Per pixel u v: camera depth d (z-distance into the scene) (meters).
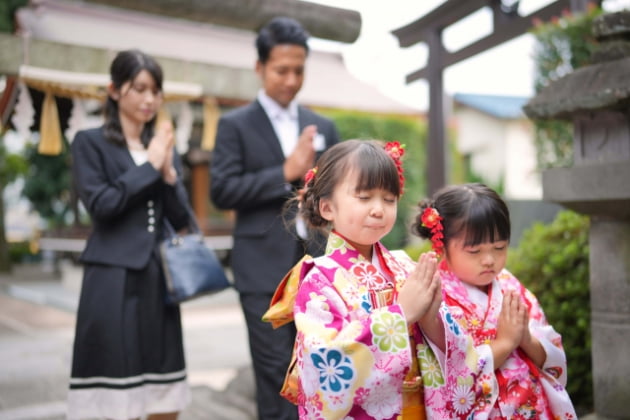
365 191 1.48
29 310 8.94
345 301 1.48
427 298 1.44
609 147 2.34
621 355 2.33
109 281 2.35
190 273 2.45
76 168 2.48
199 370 4.82
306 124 2.88
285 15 3.58
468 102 15.54
